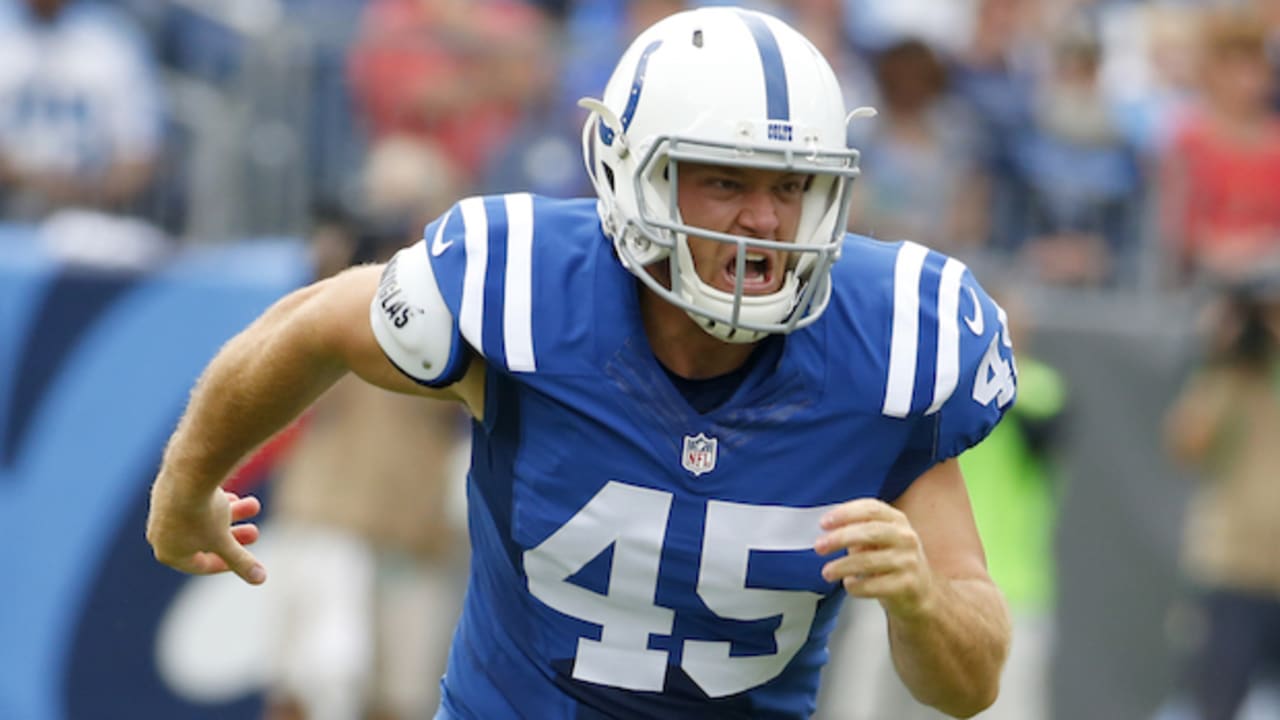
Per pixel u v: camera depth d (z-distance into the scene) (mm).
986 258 25531
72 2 23859
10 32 23594
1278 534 22859
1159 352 24484
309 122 23906
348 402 20984
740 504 10250
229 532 11508
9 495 22109
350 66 23922
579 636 10641
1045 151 25922
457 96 23812
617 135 10141
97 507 22125
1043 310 24641
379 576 21125
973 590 10219
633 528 10281
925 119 25156
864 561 9242
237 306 22172
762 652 10688
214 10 24344
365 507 20891
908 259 10594
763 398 10211
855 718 22281
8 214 23578
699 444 10180
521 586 10695
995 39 27656
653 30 10391
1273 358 23000
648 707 10719
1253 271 23609
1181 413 23609
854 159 10078
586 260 10359
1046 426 22422
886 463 10406
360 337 10570
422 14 24203
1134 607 24484
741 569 10320
